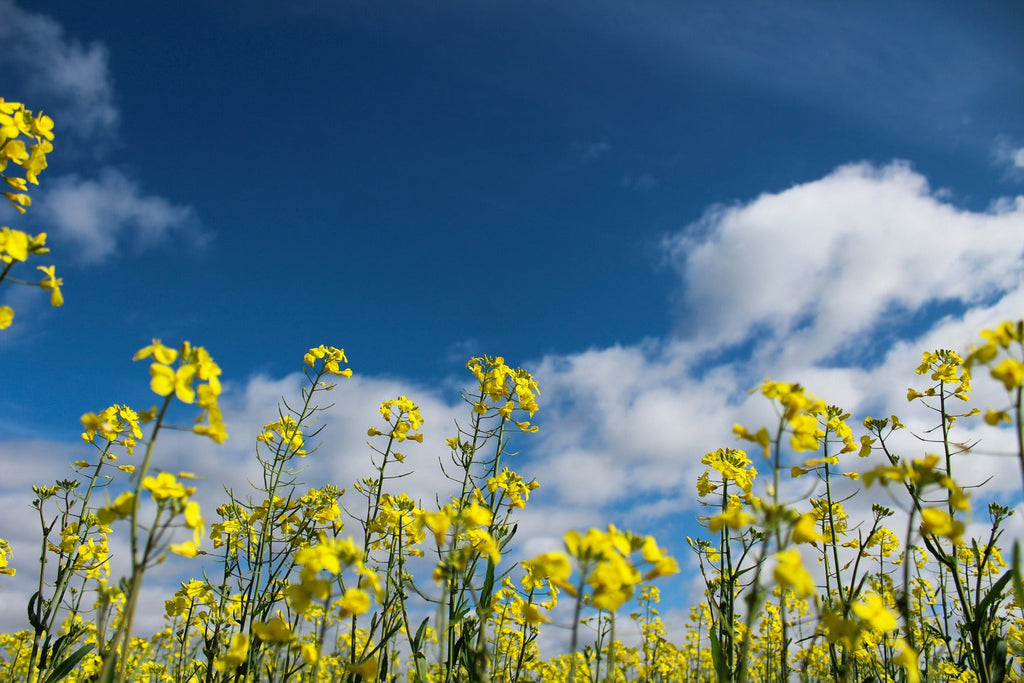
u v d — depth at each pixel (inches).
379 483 29.3
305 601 18.5
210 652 26.3
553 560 17.3
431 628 32.0
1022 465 17.0
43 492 30.0
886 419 29.9
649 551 17.5
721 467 27.4
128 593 16.3
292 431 29.7
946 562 25.5
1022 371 17.1
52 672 28.4
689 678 53.1
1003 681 25.6
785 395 18.3
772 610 37.6
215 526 29.1
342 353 32.0
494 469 32.7
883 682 29.3
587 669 37.6
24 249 20.5
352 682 25.0
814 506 29.7
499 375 34.4
